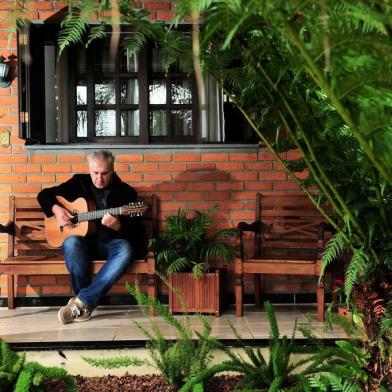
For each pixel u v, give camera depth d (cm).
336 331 316
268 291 442
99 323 362
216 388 228
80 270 384
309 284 442
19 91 416
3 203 439
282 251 443
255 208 441
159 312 231
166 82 460
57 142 456
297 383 209
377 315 152
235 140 452
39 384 214
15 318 388
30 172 440
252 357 223
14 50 439
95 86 461
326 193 139
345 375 187
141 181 444
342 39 91
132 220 404
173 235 408
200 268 387
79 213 395
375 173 138
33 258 411
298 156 443
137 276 438
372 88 96
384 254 144
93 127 455
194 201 444
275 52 123
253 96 145
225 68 146
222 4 98
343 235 149
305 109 136
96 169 390
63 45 130
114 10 84
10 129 440
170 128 459
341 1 90
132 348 274
